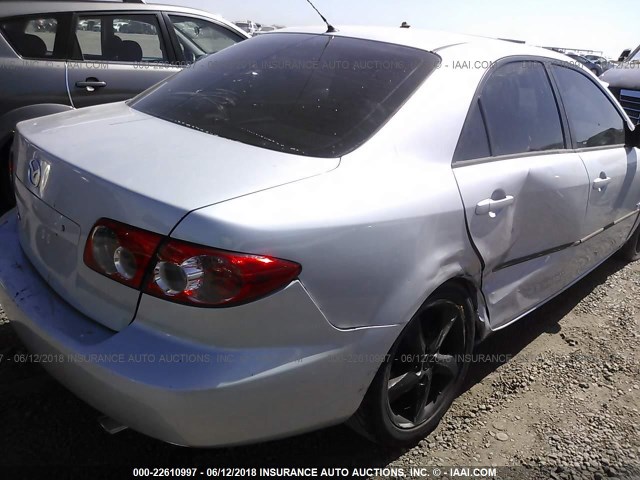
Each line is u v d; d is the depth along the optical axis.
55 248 2.03
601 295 4.04
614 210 3.69
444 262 2.21
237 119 2.28
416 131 2.25
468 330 2.56
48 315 1.96
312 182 1.90
